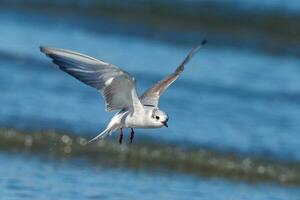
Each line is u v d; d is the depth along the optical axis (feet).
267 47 105.60
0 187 55.42
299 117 77.05
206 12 118.01
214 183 60.44
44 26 108.47
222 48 103.60
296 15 117.50
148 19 115.55
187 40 107.04
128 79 36.01
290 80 89.76
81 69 35.27
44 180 57.52
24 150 64.34
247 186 60.59
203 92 82.89
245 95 82.84
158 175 60.90
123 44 101.76
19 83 81.66
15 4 118.52
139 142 67.26
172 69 90.99
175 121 73.15
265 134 71.61
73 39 102.68
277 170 63.98
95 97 78.84
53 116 72.28
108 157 63.93
